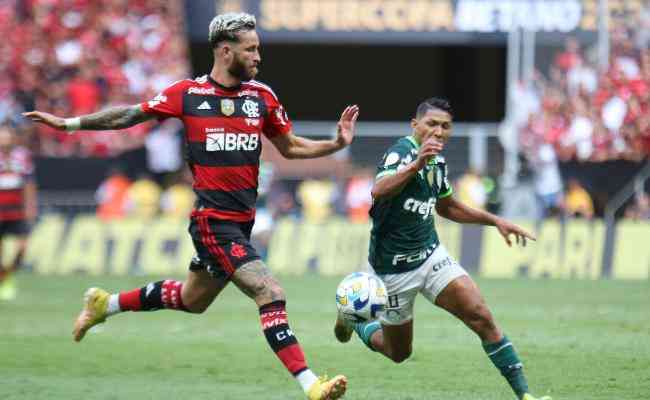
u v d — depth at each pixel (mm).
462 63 108438
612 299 53656
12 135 56281
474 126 83875
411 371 30906
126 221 74875
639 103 89250
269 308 23469
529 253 70500
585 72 91438
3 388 28125
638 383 28641
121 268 73875
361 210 80688
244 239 24172
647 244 69562
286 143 25469
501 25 92750
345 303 25062
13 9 93875
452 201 26547
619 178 83750
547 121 88625
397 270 25000
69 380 29547
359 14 93562
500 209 79750
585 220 70625
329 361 32938
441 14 93312
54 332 40594
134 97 91938
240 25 24141
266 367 31922
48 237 74812
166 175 85562
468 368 31375
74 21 93562
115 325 43094
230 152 24141
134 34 93750
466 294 24297
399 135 84750
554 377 29641
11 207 55875
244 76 24453
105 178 82500
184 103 24250
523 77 91812
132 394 27203
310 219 76125
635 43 92625
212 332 40656
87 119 24078
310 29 93438
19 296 56469
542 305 50531
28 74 91438
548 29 92375
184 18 94500
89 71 92312
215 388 28188
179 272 73312
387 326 25922
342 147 25641
